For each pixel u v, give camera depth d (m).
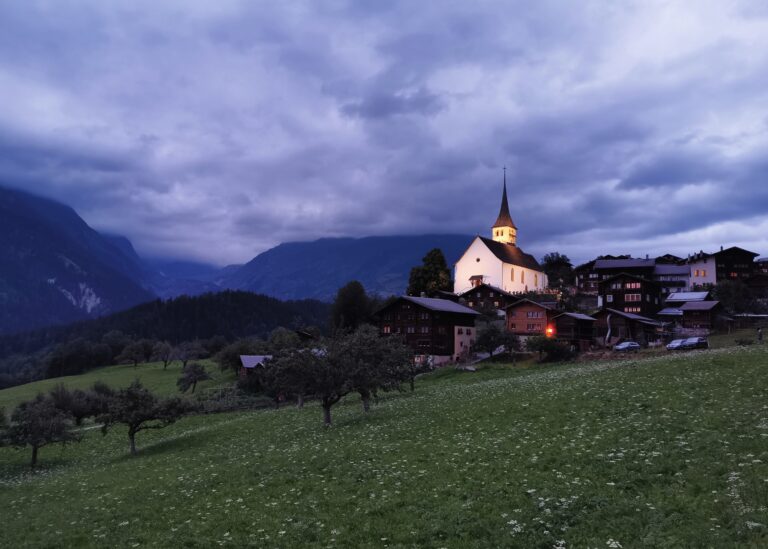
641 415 29.14
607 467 21.11
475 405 41.16
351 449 31.28
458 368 85.94
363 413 49.03
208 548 18.52
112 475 37.41
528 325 106.19
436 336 105.25
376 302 157.12
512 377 66.44
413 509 19.69
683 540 14.21
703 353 55.34
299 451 33.59
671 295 118.38
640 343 90.06
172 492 27.72
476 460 25.03
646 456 21.56
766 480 16.62
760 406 27.03
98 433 70.69
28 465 54.50
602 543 14.86
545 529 16.38
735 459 19.44
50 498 32.78
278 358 52.06
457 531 17.16
